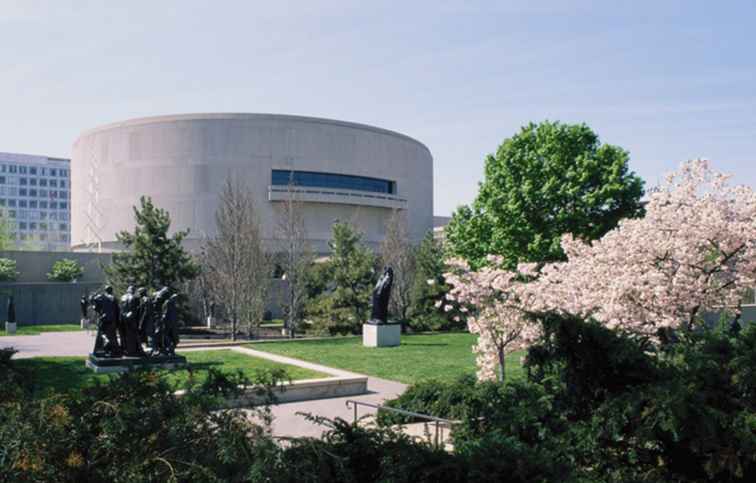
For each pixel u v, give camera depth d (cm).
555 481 582
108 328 2183
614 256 1661
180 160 6781
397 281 4347
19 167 16138
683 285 1549
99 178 7131
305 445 568
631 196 3347
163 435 534
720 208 1625
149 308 2284
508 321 1627
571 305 1625
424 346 3170
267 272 3984
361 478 597
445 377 2169
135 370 616
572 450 680
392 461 597
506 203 3466
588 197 3272
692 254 1564
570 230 3291
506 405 781
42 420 503
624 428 680
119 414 534
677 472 680
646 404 669
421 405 1312
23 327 4475
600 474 671
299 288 3966
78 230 7594
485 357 1714
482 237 3653
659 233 1627
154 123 6838
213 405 588
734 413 655
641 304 1575
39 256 5500
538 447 692
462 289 1719
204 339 3666
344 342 3409
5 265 5144
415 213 8106
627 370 725
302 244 4331
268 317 5344
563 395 733
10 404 558
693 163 1711
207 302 4544
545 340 736
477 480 580
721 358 751
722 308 1614
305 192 6912
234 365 2242
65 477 490
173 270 3775
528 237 3375
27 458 475
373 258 4372
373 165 7512
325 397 1869
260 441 543
